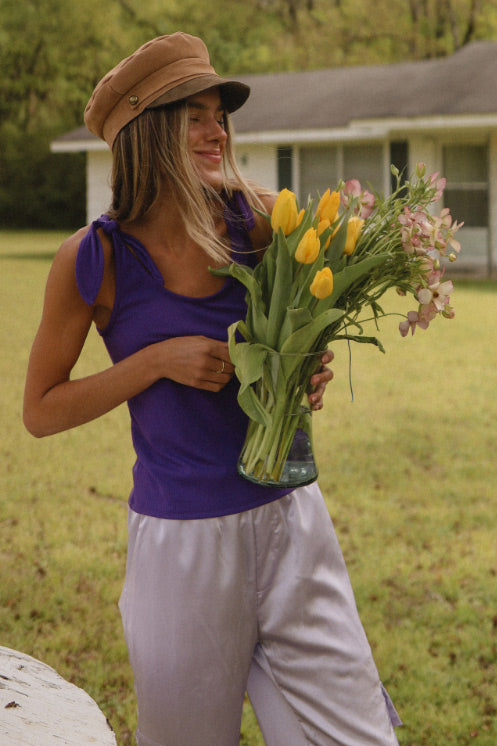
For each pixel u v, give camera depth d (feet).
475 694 9.84
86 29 118.42
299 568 5.52
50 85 119.24
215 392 5.36
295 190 61.05
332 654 5.56
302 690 5.57
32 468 17.71
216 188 5.39
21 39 117.19
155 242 5.35
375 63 125.39
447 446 19.30
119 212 5.35
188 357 5.11
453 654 10.64
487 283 50.47
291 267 4.95
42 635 11.02
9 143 118.11
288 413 5.24
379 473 17.44
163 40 5.16
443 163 56.24
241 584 5.40
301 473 5.34
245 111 67.00
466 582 12.53
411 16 122.52
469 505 15.66
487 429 20.72
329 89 67.41
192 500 5.31
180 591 5.30
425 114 52.39
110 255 5.25
